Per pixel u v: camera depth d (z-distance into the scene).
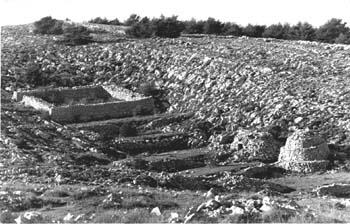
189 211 34.72
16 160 53.72
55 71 95.88
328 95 79.75
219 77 89.31
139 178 50.25
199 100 85.88
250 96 82.75
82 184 46.75
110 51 103.06
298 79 86.00
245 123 77.69
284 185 57.59
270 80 86.06
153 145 74.62
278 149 71.38
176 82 91.81
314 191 53.34
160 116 82.62
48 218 34.78
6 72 92.19
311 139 67.06
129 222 33.91
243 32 122.94
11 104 80.50
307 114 75.69
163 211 36.50
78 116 79.75
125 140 74.12
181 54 98.94
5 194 39.91
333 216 36.69
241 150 71.44
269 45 106.31
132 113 83.50
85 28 115.88
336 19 122.94
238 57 96.81
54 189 42.44
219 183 54.38
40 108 79.75
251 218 33.22
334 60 94.44
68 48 105.38
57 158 57.97
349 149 68.38
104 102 85.25
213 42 108.69
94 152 67.38
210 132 77.75
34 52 102.19
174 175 52.84
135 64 98.69
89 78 95.75
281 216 33.69
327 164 65.81
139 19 131.88
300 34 120.19
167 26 116.44
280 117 76.38
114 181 49.78
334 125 72.81
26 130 67.38
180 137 76.50
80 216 34.81
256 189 53.44
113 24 133.62
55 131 71.25
